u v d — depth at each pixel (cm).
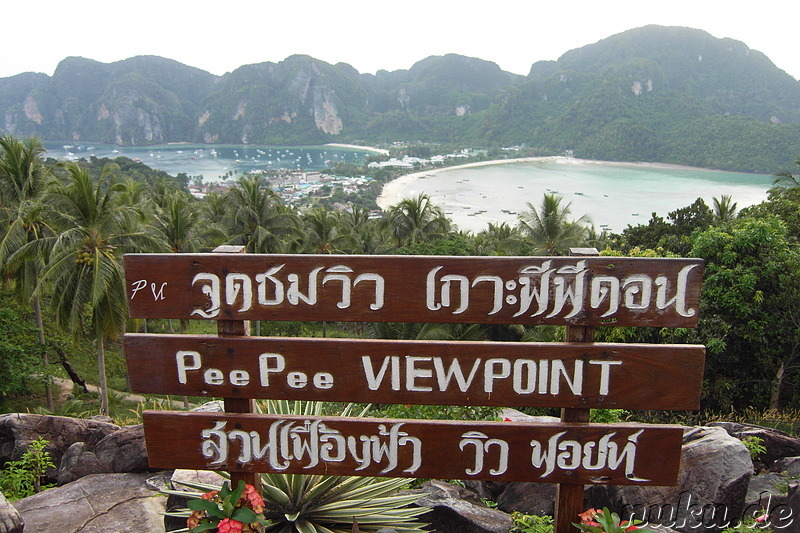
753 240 1299
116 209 1650
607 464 330
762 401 1305
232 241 3005
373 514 383
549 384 326
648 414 1214
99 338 1692
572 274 318
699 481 479
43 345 1858
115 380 2400
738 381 1317
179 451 345
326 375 334
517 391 328
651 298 316
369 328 1684
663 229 2347
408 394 332
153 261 331
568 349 322
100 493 543
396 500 401
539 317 323
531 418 648
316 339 332
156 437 344
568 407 329
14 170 1955
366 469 340
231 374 337
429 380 330
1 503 382
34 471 641
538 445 331
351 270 326
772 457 663
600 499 496
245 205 3077
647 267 314
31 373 1767
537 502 513
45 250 1698
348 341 330
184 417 342
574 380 324
